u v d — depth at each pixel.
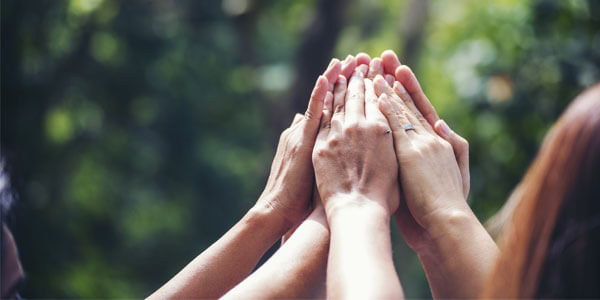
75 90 9.10
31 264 7.11
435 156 1.53
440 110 7.37
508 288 0.88
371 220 1.30
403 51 8.27
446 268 1.35
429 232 1.42
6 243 1.23
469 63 4.87
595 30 4.33
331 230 1.35
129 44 9.80
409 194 1.48
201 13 10.62
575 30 4.41
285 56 11.79
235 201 13.03
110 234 10.77
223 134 13.07
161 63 10.84
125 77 9.91
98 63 9.33
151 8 9.91
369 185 1.47
